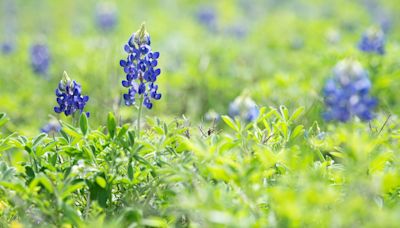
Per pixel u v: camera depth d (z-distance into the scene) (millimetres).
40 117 10367
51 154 5938
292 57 13758
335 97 5066
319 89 9641
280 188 4707
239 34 19031
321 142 5680
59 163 5914
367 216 4535
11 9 25469
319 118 8359
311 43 15508
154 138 5895
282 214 4445
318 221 4523
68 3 26750
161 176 5238
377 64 9695
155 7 26391
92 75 11805
